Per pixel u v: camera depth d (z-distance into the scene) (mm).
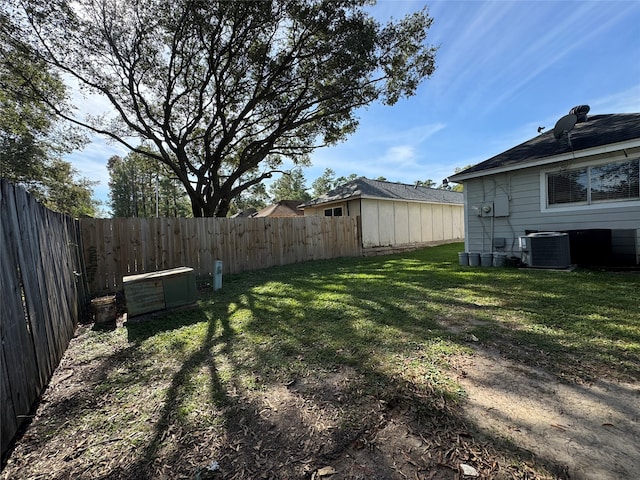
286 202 23266
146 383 2115
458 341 2541
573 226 5848
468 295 4008
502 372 2016
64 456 1434
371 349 2469
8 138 13320
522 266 5992
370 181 14188
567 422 1498
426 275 5637
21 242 1948
